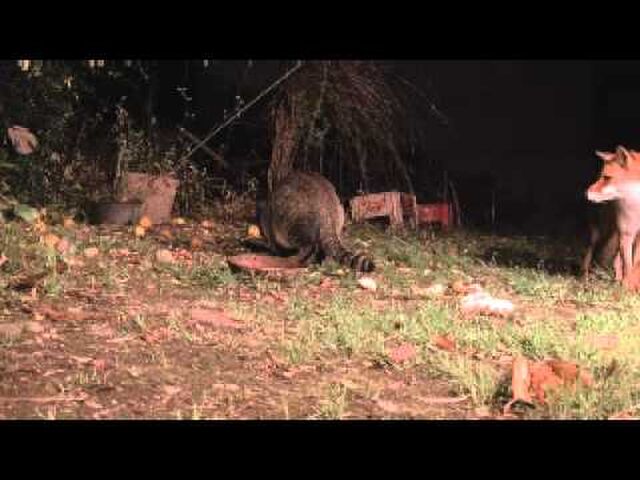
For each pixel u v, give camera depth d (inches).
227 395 207.8
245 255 382.6
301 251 400.2
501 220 634.8
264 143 586.2
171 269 354.3
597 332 281.1
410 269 400.2
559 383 213.8
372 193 557.0
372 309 305.9
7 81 479.8
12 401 194.7
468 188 654.5
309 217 399.5
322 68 513.0
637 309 327.6
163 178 492.1
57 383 207.0
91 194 504.4
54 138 496.7
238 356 240.1
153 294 313.0
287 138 526.3
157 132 567.5
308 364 236.7
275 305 309.6
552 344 262.5
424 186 626.8
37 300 287.6
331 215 403.2
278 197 409.7
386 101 530.3
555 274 411.8
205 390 210.1
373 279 367.9
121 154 501.0
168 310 287.9
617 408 205.5
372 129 528.7
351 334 262.5
